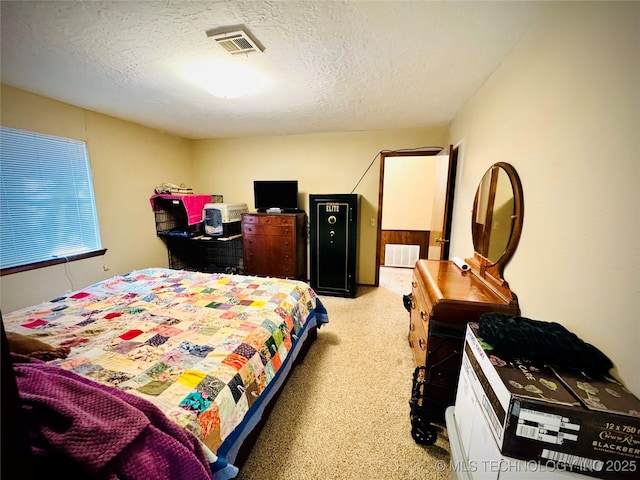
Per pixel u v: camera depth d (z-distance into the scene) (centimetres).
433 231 342
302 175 405
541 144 121
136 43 154
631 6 75
